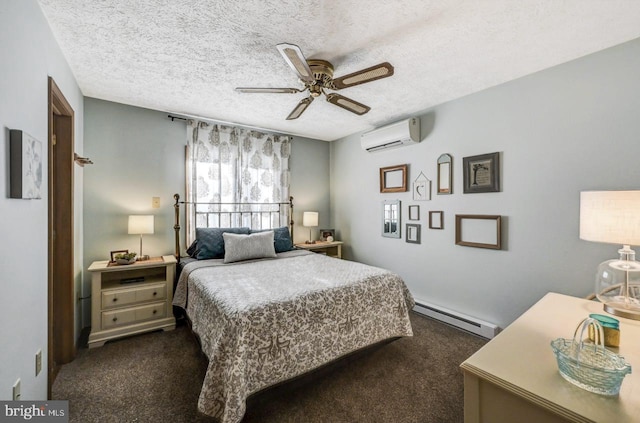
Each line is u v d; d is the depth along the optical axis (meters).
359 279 2.16
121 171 2.88
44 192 1.47
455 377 1.94
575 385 0.82
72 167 2.13
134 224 2.68
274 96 2.70
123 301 2.48
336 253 4.33
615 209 1.28
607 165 1.90
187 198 3.24
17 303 1.15
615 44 1.85
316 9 1.50
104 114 2.79
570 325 1.24
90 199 2.72
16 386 1.13
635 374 0.88
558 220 2.14
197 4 1.47
